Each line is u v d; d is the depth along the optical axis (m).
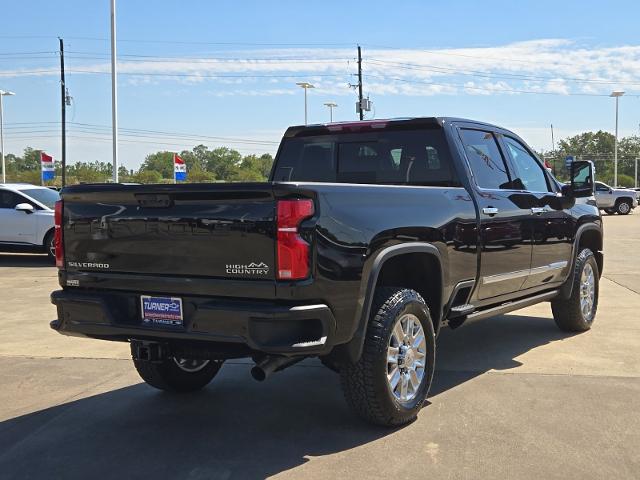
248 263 3.62
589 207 7.24
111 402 4.94
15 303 9.26
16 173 56.84
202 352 4.01
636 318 7.77
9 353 6.42
